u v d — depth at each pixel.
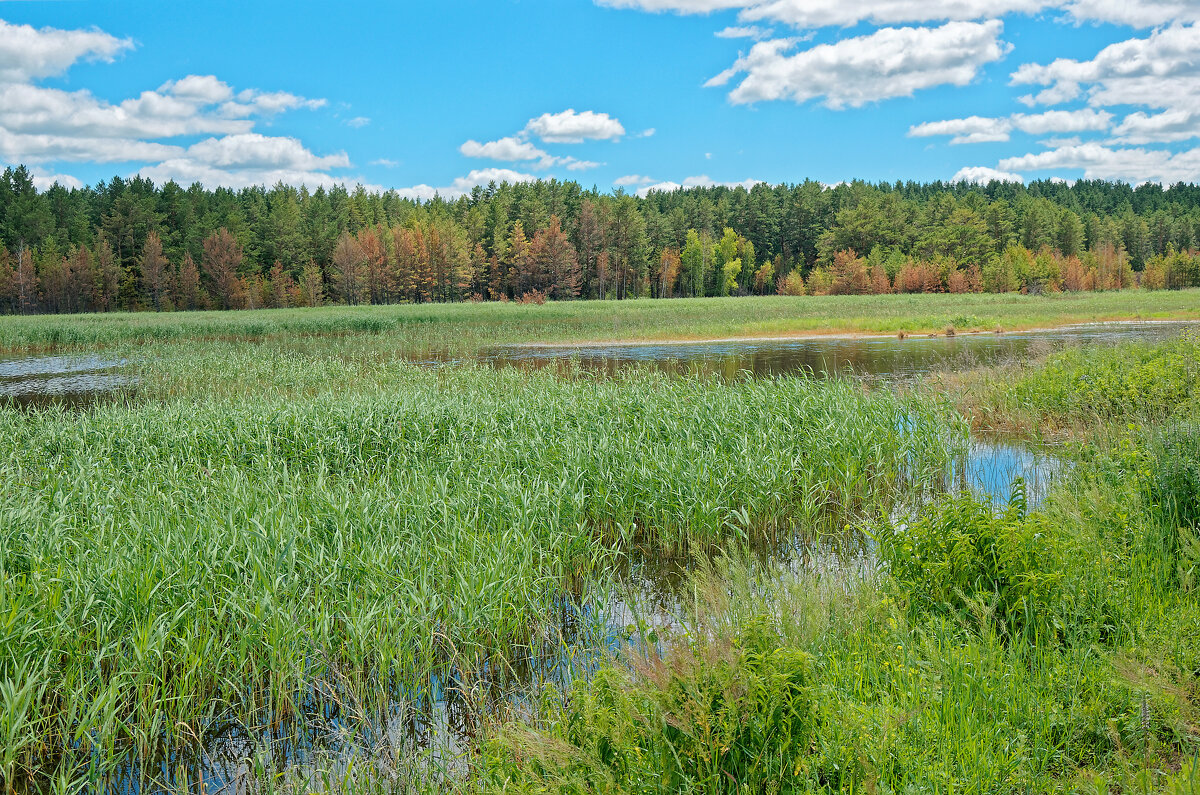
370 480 9.45
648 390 13.72
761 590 5.64
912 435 10.66
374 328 40.06
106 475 9.33
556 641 6.20
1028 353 24.17
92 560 6.10
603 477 8.95
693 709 3.27
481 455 10.09
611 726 3.43
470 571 6.25
